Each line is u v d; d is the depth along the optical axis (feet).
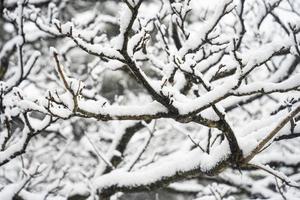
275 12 15.75
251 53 9.11
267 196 16.29
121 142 16.03
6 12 12.84
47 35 16.69
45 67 21.94
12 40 16.67
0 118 11.78
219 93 8.49
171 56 9.32
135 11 6.96
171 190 18.39
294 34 10.40
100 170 15.60
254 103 21.35
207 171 10.10
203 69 11.89
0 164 10.73
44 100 8.77
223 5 10.40
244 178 16.87
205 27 10.75
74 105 7.64
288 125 9.91
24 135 10.49
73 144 23.85
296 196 15.17
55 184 15.02
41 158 24.20
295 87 8.57
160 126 24.75
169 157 13.69
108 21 18.53
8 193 12.96
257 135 9.82
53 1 19.80
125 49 7.47
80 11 24.49
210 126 9.13
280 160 13.61
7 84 12.06
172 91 8.62
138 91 28.27
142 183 12.09
